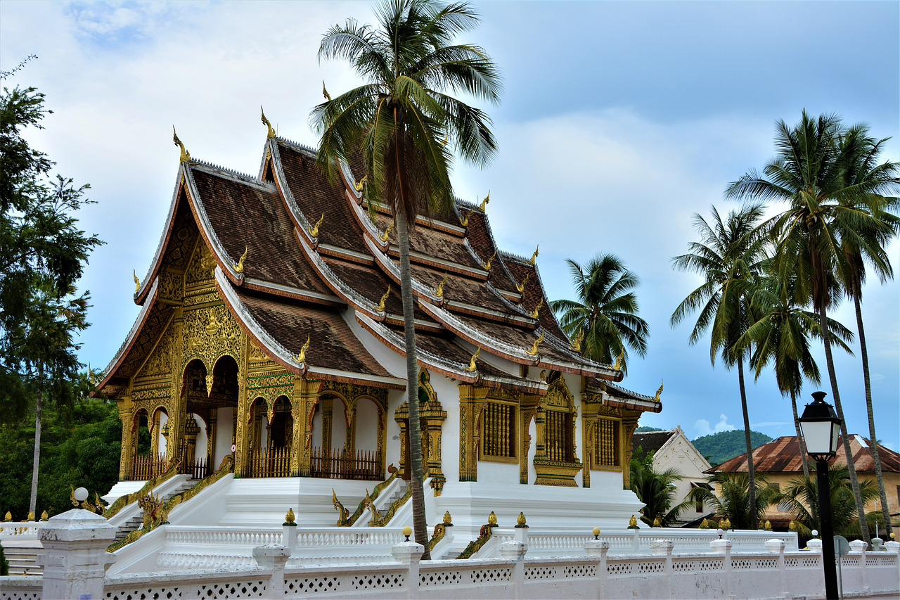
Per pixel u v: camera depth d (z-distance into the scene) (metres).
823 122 38.41
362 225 32.78
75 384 27.97
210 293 29.66
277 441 31.61
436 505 26.55
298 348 27.00
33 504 41.28
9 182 25.39
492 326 31.58
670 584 20.36
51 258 25.58
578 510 29.98
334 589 13.34
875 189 38.31
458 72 23.30
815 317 45.41
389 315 28.56
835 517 45.66
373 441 28.64
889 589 27.94
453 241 35.22
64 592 9.59
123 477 31.05
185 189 29.88
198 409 31.86
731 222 48.66
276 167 32.41
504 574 16.28
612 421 33.19
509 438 28.47
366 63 23.17
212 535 22.27
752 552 23.62
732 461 66.56
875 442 39.59
